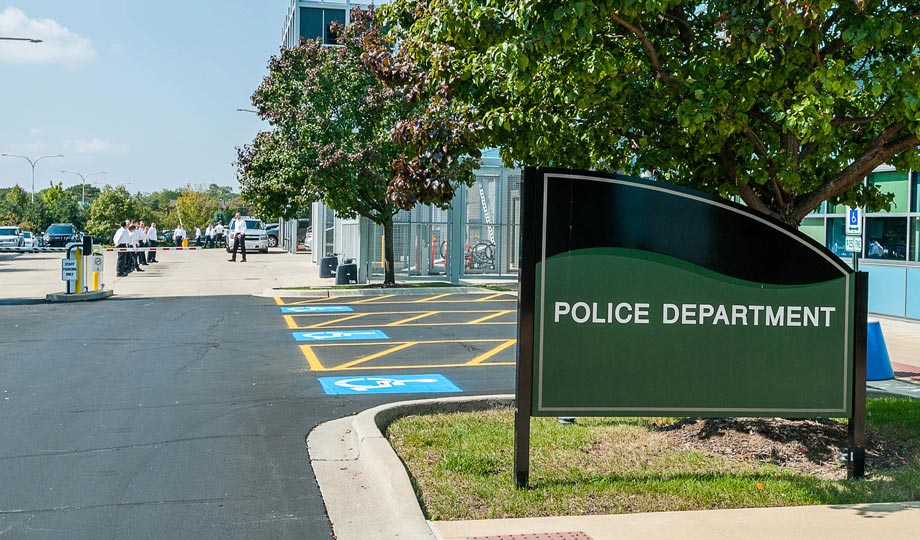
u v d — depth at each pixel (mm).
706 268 6684
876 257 19438
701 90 6992
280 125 24219
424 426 8414
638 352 6613
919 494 6332
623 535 5457
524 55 6883
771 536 5430
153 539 5543
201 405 9586
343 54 23141
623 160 9039
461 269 27031
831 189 7844
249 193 29734
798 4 6508
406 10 9234
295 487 6652
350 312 19438
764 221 6758
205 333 15773
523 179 6488
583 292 6535
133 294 23781
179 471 7055
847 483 6598
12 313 18953
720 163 8398
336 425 8664
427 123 8305
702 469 6965
